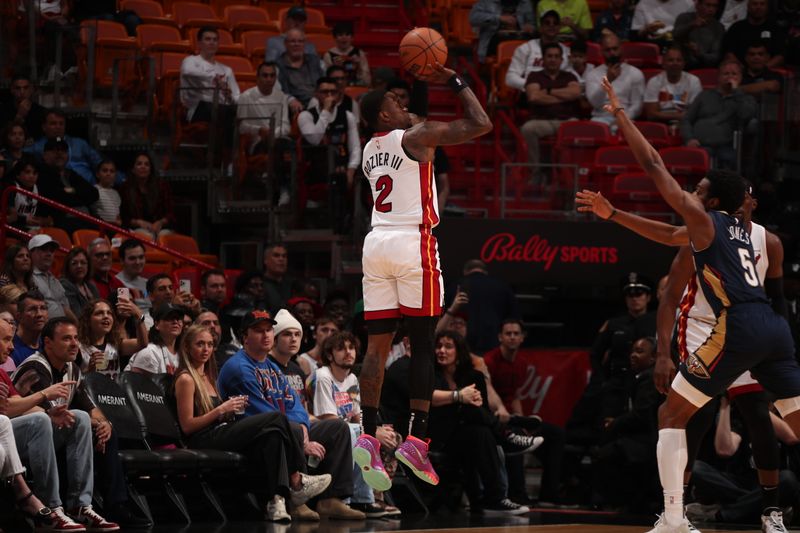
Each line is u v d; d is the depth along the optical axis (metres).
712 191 14.12
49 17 31.92
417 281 12.54
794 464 19.73
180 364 18.33
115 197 28.08
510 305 25.72
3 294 19.11
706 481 19.69
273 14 38.84
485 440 20.64
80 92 31.44
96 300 18.53
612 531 16.33
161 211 28.41
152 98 31.05
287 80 32.69
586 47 33.44
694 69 35.38
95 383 17.08
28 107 29.72
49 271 21.25
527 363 25.83
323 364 20.42
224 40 35.41
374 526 17.12
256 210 28.84
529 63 33.28
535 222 26.91
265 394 18.72
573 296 28.64
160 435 17.58
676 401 14.05
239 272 27.19
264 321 18.83
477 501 20.88
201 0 38.25
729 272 13.77
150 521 16.44
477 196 27.98
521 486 22.20
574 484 23.83
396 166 12.61
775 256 14.95
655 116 32.69
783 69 33.91
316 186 27.91
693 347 15.12
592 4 39.84
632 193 27.52
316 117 28.98
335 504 18.64
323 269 27.86
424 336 12.70
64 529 15.05
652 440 20.98
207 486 17.77
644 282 24.12
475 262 25.83
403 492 20.38
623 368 23.31
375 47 39.03
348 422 19.83
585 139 28.20
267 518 17.64
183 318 19.38
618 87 32.50
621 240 27.14
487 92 34.97
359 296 27.23
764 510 15.49
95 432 16.11
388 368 20.97
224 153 29.55
